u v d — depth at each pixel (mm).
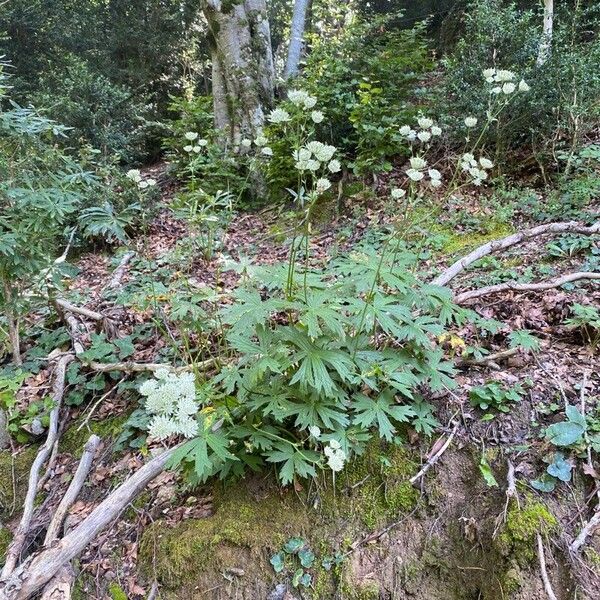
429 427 2309
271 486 2291
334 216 5656
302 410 2061
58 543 2234
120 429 2910
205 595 2061
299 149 2207
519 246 4051
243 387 2072
